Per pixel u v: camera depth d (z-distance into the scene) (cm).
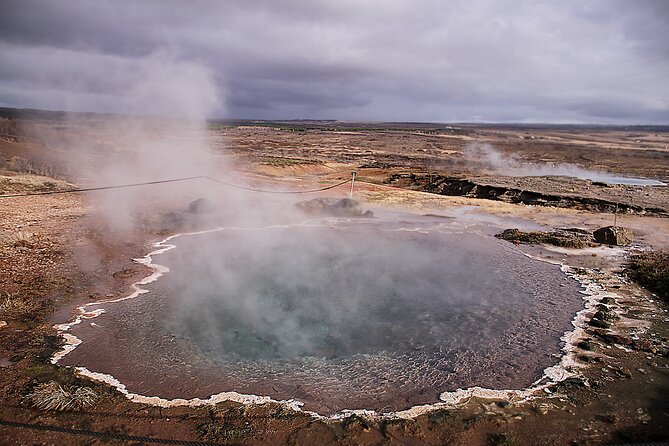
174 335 741
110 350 686
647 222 1664
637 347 720
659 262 1132
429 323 816
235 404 565
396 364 676
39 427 501
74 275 970
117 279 966
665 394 592
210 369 647
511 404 573
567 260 1204
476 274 1087
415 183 2659
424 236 1443
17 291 866
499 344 741
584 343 735
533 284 1020
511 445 491
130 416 531
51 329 738
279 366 662
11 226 1272
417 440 502
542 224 1639
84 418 522
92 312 809
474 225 1608
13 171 2044
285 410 555
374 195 2095
